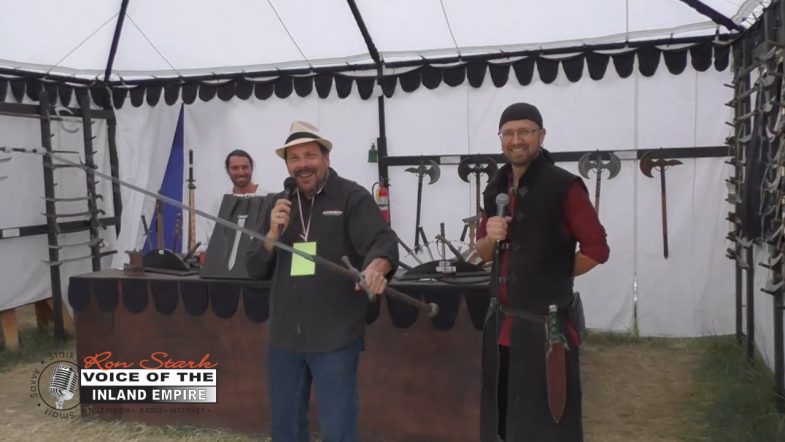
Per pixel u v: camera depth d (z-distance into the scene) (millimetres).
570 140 5449
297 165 2711
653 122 5289
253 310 3658
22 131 5586
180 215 5543
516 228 2582
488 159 5492
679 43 5172
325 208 2779
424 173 5613
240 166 4824
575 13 4973
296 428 2865
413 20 5164
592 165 5273
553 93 5445
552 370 2520
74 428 3883
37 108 5629
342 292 2744
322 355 2723
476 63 5539
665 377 4660
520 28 5191
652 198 5363
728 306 5289
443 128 5672
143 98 6324
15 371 5086
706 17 4859
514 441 2553
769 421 3551
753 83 4371
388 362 3477
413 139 5738
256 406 3715
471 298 3336
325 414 2727
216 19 5332
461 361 3371
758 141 4062
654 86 5262
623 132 5352
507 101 5531
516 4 4910
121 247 6359
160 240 5059
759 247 4273
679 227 5340
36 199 5727
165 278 3822
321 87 5871
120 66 6094
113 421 3951
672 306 5402
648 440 3703
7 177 5449
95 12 5160
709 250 5301
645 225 5391
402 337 3447
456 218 5707
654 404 4219
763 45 3709
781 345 3674
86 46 5570
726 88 5133
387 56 5660
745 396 3922
